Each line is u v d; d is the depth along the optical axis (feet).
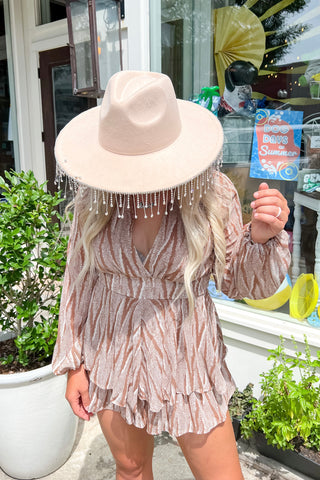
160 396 3.71
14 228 6.16
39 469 6.16
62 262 6.24
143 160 3.27
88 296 4.17
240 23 7.73
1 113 14.92
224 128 8.21
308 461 6.07
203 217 3.59
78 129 3.86
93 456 6.70
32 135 15.16
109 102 3.22
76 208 3.98
